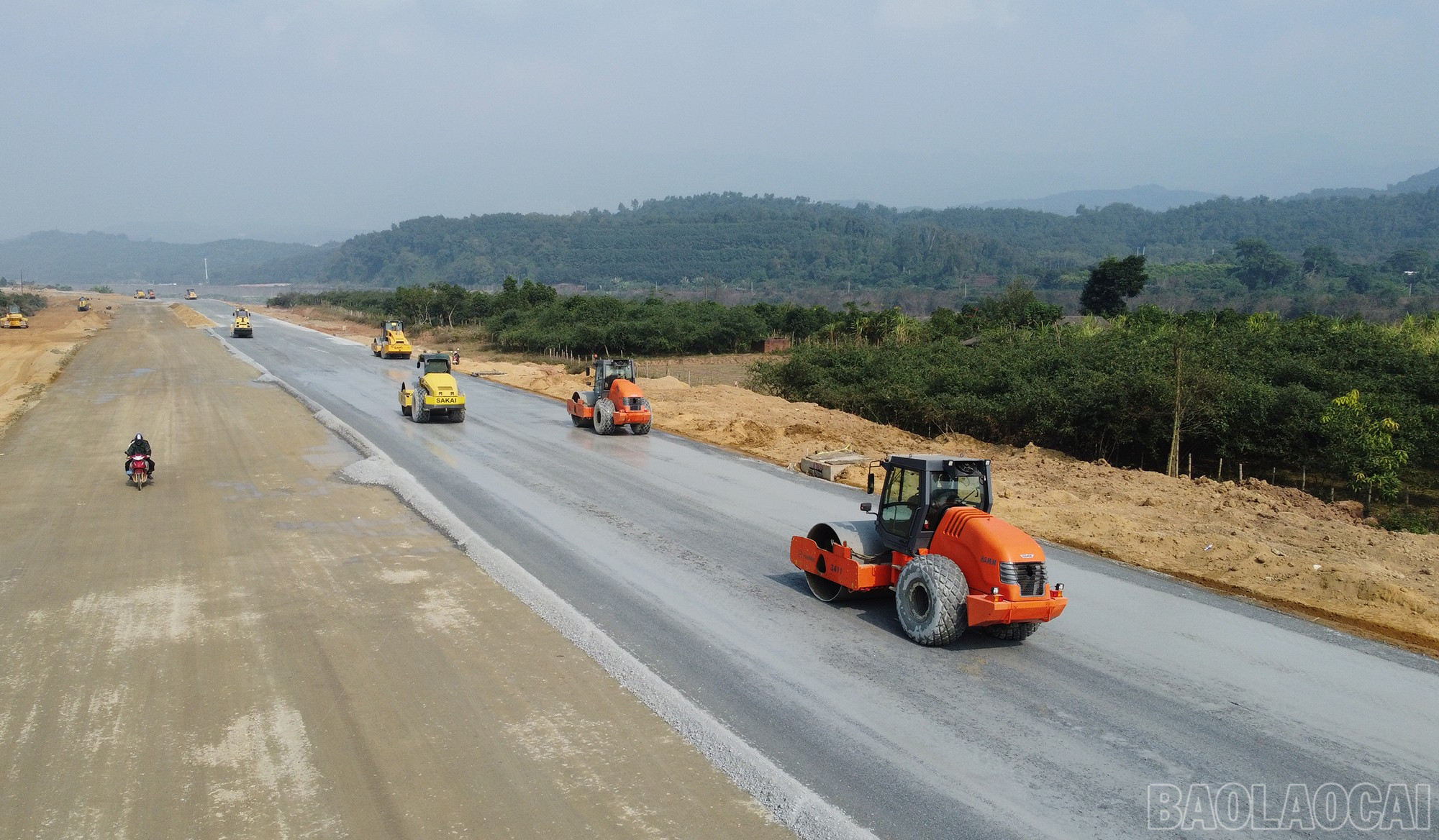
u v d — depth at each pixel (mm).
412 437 26156
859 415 34562
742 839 6945
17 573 13594
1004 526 10680
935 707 9281
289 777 7793
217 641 10883
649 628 11430
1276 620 11844
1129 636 11266
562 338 61750
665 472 21312
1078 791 7711
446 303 89312
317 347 59656
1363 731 8828
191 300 181125
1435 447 24000
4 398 34406
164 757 8141
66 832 6965
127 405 32312
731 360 61156
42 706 9141
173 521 16734
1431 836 7113
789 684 9828
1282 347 33000
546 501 18250
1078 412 27750
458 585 13016
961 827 7160
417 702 9258
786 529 16406
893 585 11922
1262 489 22516
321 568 13844
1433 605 12062
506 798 7484
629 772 7918
